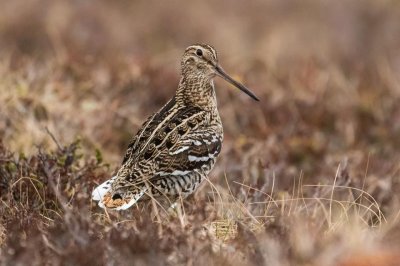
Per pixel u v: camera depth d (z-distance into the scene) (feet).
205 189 72.33
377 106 101.76
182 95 70.23
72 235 55.06
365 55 137.18
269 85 105.91
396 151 93.86
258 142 92.02
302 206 65.82
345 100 102.68
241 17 153.07
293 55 136.67
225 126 97.45
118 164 79.20
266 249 52.95
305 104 100.42
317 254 52.75
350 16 151.84
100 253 52.85
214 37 147.43
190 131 65.36
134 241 53.36
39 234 56.08
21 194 66.85
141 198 63.52
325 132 98.22
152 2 152.46
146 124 66.49
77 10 142.41
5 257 53.72
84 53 112.68
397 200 70.74
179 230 56.44
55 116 88.79
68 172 69.72
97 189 62.49
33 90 91.91
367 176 79.00
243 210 62.34
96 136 89.30
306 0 157.07
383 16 151.53
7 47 132.77
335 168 84.28
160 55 121.70
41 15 141.18
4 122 85.30
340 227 57.52
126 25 144.66
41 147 76.28
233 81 70.90
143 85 100.22
